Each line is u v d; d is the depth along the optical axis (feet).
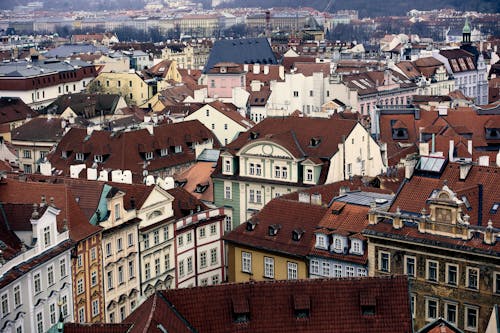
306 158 600.39
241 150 618.44
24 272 405.59
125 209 501.97
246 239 492.13
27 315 411.95
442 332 336.90
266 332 334.44
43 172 636.89
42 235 428.15
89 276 469.16
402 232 423.64
